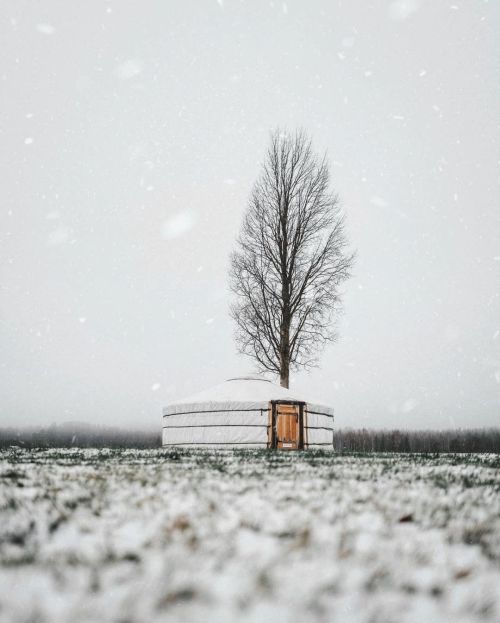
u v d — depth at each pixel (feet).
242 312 86.02
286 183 88.43
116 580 8.04
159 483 18.04
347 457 39.04
